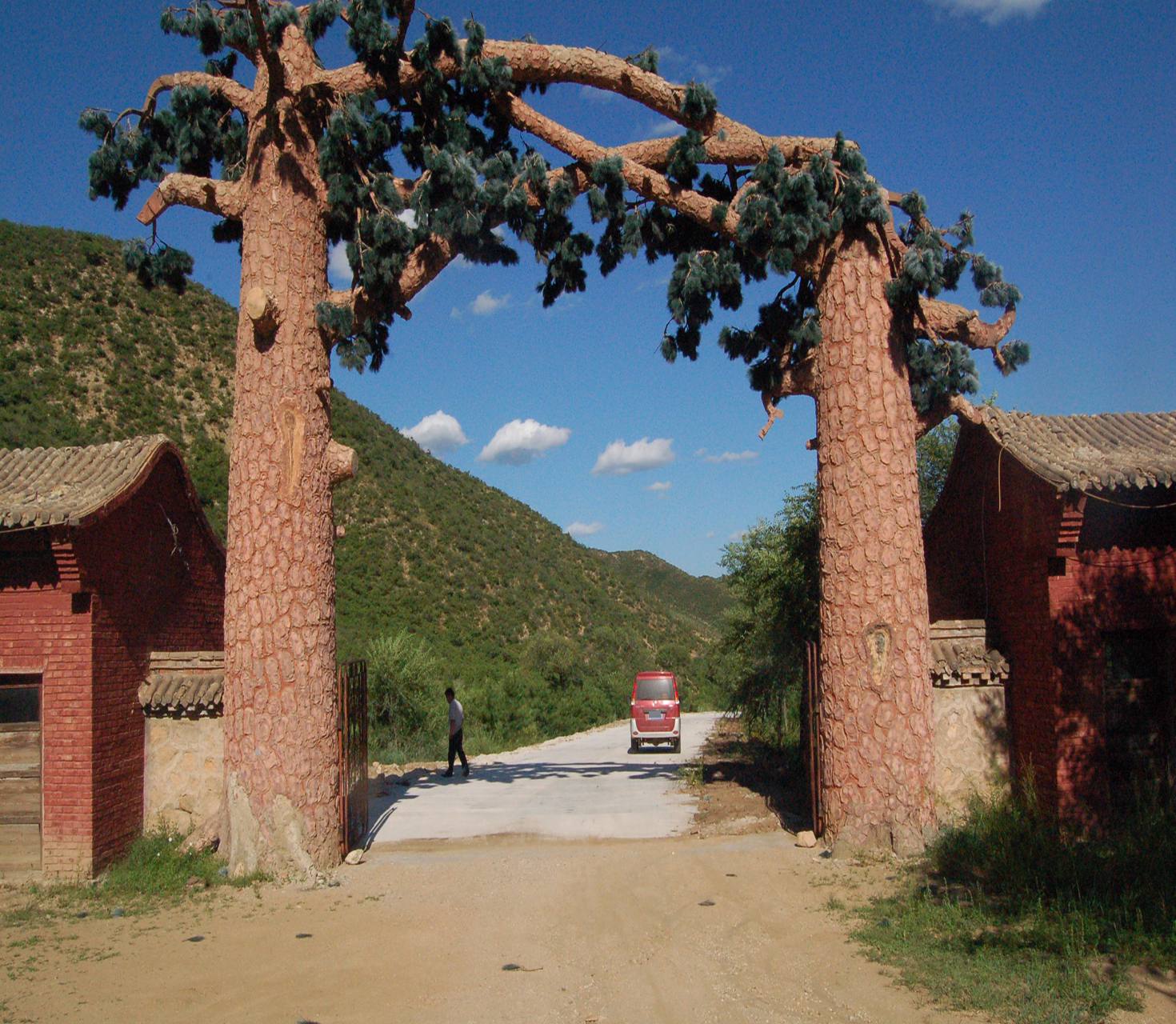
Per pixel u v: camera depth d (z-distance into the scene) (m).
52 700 11.20
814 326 12.05
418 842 12.87
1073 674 11.16
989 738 12.12
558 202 12.52
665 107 12.39
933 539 14.98
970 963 7.10
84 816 11.05
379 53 11.88
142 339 51.69
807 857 11.09
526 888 10.23
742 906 9.21
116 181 12.91
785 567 19.27
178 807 12.28
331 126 11.25
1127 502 11.11
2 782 11.33
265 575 11.27
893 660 11.27
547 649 47.34
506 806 15.50
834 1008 6.50
